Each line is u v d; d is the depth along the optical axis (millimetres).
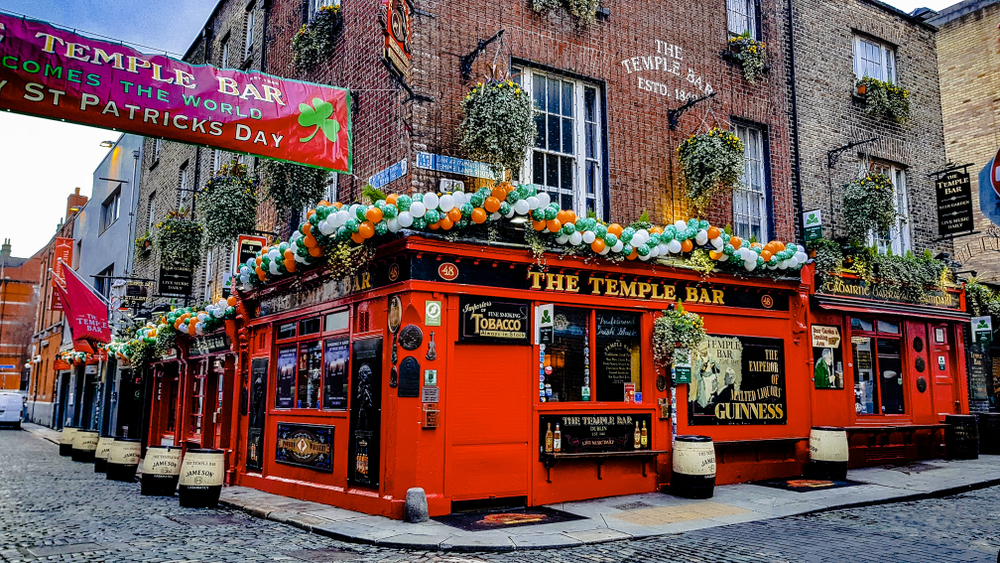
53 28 6590
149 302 20000
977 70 17984
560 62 10953
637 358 10609
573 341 10062
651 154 11672
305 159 7766
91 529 8430
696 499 9719
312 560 6605
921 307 14156
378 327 9352
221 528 8500
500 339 9289
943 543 7004
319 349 10922
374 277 9539
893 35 15547
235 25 16953
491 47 10336
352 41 11359
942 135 16109
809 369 12289
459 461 8844
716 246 10938
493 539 7285
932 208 15625
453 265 9016
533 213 9273
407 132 9570
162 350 17250
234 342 13633
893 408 13602
